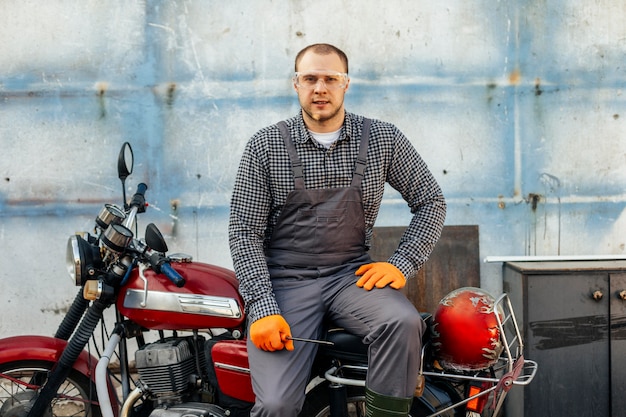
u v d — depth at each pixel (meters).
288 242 2.34
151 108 3.43
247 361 2.27
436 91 3.44
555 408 2.96
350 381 2.22
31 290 3.46
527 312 2.97
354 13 3.40
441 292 3.43
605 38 3.43
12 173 3.43
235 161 3.45
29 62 3.39
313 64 2.23
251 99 3.43
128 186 3.45
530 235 3.49
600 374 2.95
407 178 2.40
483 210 3.49
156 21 3.39
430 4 3.41
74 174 3.44
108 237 2.32
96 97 3.41
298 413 2.24
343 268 2.33
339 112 2.29
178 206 3.46
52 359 2.54
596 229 3.50
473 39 3.42
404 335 2.09
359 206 2.32
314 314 2.26
